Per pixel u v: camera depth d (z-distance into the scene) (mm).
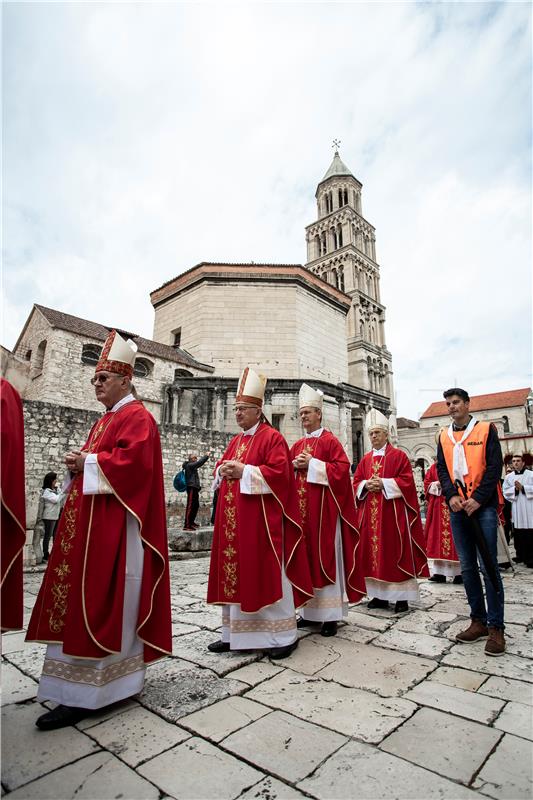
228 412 23578
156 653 3035
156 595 3105
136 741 2504
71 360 19453
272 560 3922
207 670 3549
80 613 2744
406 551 5512
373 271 55969
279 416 24781
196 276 29016
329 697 3049
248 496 4043
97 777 2178
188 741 2504
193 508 12156
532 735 2525
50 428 11898
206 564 9211
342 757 2336
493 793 2029
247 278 28578
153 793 2064
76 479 3189
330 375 30219
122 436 3125
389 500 5680
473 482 4266
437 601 6055
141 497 3018
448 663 3666
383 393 51156
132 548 3043
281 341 27812
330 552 4680
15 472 2553
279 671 3541
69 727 2672
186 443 15984
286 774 2195
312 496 4883
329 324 31000
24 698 3100
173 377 23484
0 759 2297
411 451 50969
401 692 3119
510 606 5590
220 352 27375
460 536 4441
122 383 3500
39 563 9844
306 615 4609
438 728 2615
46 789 2084
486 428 4422
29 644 4293
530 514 9195
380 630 4660
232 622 3916
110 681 2822
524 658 3762
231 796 2037
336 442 5230
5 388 2549
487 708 2857
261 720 2734
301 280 28703
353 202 57344
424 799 1992
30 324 21922
